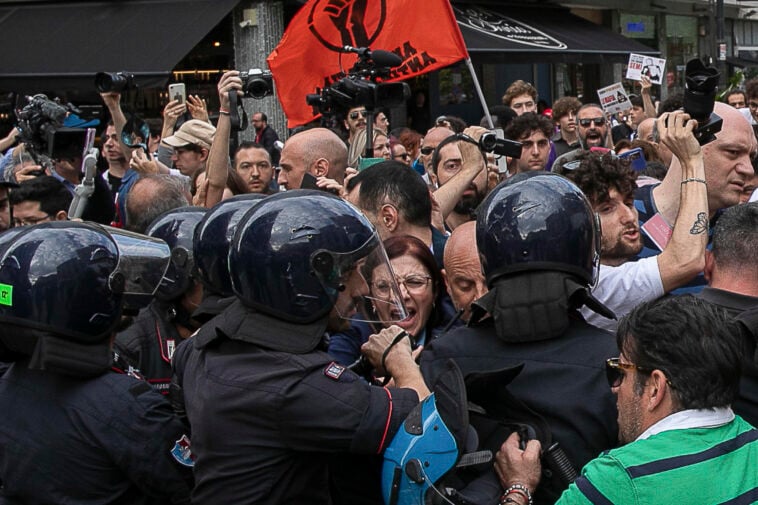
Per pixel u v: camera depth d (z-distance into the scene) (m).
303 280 2.22
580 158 3.42
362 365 2.62
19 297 2.34
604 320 2.89
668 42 23.22
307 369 2.18
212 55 13.19
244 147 5.84
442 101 17.22
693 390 1.98
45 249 2.37
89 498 2.39
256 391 2.17
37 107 5.85
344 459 2.39
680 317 2.02
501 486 2.23
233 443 2.19
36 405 2.41
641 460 1.94
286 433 2.16
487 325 2.49
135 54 12.13
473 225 3.06
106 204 5.42
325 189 4.11
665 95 22.66
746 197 4.00
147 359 3.14
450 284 3.05
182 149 6.23
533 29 16.61
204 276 2.71
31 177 5.07
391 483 2.13
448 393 2.15
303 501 2.22
